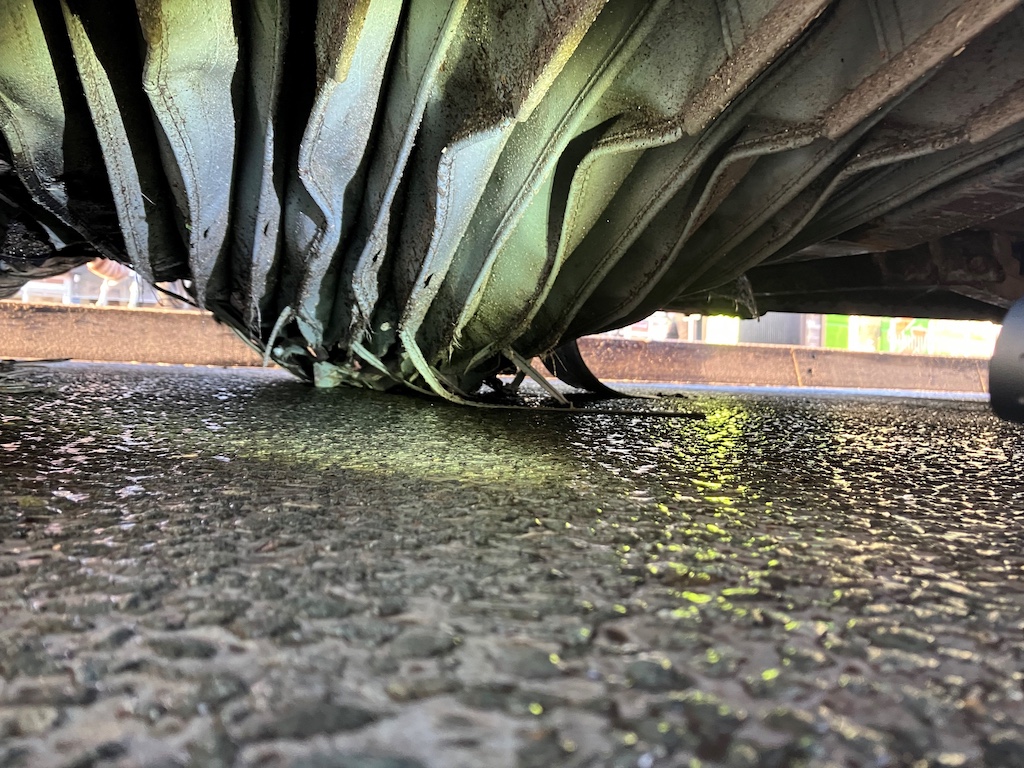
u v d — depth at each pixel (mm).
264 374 3736
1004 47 1405
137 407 2006
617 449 1603
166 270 2219
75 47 1375
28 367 3502
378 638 556
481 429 1842
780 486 1239
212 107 1487
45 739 417
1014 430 2332
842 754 426
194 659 513
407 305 1969
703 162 1668
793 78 1506
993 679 524
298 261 2014
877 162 1679
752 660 541
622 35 1340
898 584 729
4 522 841
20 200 2053
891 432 2201
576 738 431
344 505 970
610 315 2248
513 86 1282
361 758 406
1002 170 1816
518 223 1802
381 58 1325
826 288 2994
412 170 1671
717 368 5785
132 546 764
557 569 736
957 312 3299
